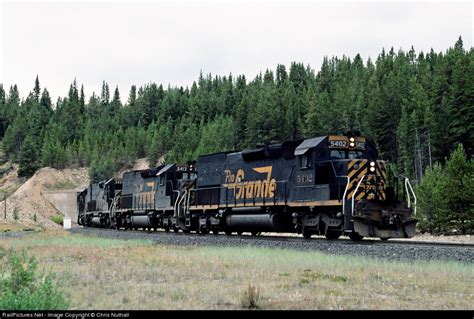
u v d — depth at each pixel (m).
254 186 40.06
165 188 54.56
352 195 30.95
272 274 20.14
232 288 17.14
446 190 58.16
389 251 24.92
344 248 26.95
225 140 161.75
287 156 36.59
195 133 185.00
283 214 37.50
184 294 16.30
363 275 19.45
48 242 39.66
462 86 112.44
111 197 72.12
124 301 15.61
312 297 15.73
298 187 35.22
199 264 23.09
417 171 116.06
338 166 32.44
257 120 144.75
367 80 174.38
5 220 91.75
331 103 147.88
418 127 117.06
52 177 175.38
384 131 129.88
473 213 56.09
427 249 24.55
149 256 26.80
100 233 53.12
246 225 40.88
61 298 14.57
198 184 48.69
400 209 31.39
